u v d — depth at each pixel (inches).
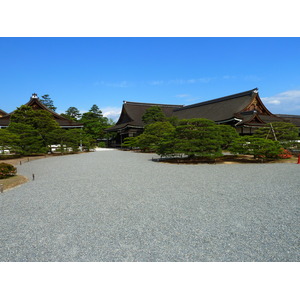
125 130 1492.4
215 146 565.9
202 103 1529.3
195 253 129.5
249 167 490.9
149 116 1352.1
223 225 166.7
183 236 149.5
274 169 453.7
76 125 1259.8
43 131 933.2
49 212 198.4
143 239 145.9
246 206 209.9
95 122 2032.5
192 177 361.7
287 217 181.9
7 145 741.3
